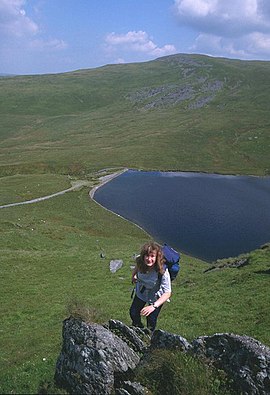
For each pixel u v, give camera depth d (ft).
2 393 42.78
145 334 46.60
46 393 40.19
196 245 307.78
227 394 38.99
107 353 40.75
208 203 441.27
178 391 38.70
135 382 39.34
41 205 379.96
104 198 441.68
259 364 39.55
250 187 538.06
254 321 86.48
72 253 217.15
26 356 63.67
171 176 591.37
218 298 112.68
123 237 306.55
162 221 366.43
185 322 92.12
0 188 444.55
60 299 137.49
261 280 122.31
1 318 119.55
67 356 42.14
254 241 319.27
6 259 197.67
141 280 44.47
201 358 41.91
